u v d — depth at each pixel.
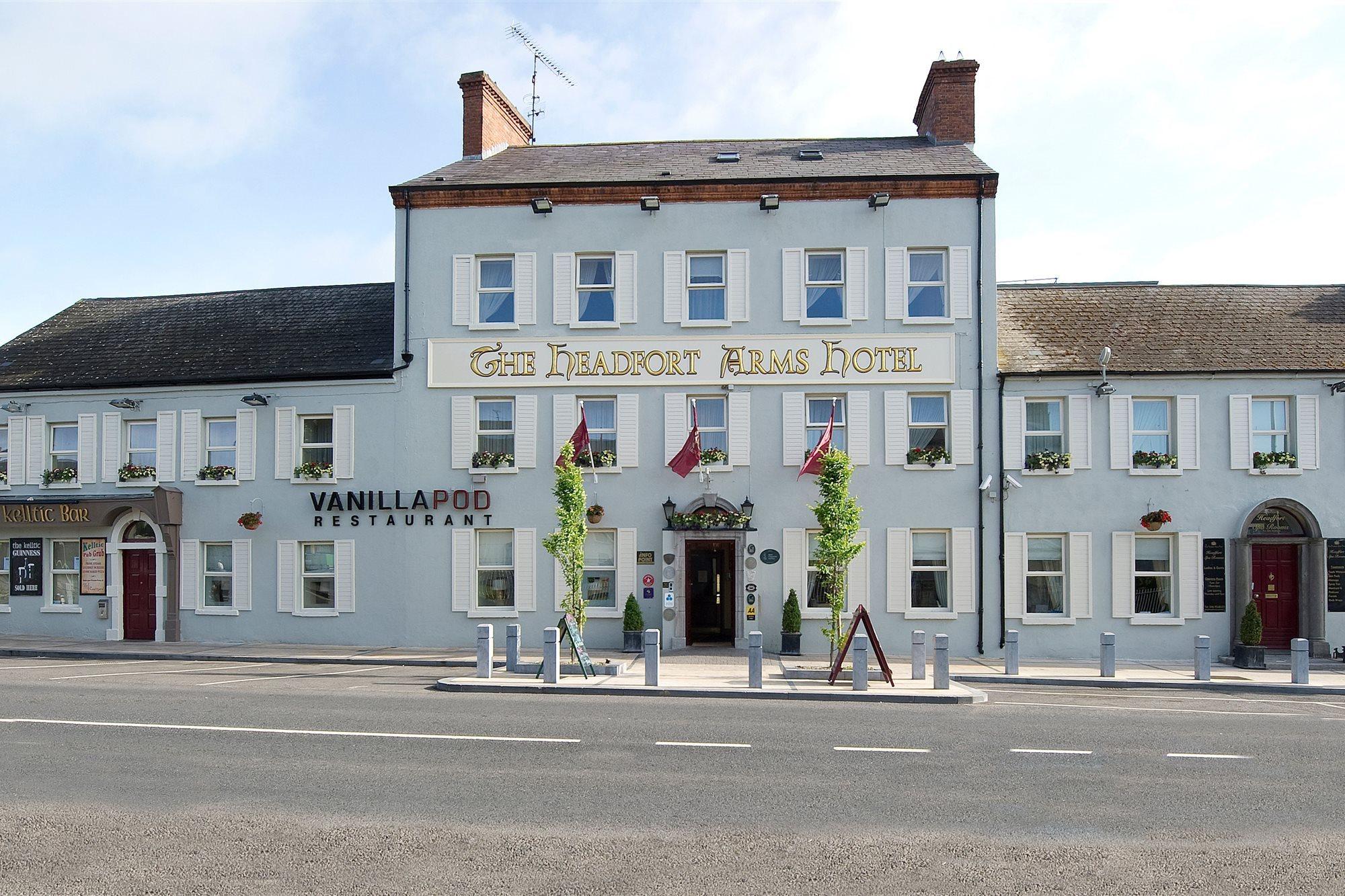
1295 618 20.00
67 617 22.41
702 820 7.77
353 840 7.20
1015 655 16.98
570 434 20.94
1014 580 20.16
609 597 20.75
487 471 20.91
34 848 6.99
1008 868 6.77
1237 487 20.05
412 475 21.19
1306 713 13.47
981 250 20.58
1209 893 6.34
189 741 10.51
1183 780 9.26
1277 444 20.22
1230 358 20.42
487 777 9.04
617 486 20.72
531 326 21.16
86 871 6.54
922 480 20.41
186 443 22.09
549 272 21.23
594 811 7.98
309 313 24.17
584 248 21.17
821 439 19.67
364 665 18.70
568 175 21.81
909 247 20.78
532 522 20.89
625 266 21.08
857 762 9.83
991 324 20.50
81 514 22.00
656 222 21.09
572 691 14.76
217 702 13.15
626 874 6.54
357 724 11.56
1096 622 20.06
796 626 19.75
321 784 8.74
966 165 21.30
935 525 20.33
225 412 22.00
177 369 22.47
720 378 20.73
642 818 7.80
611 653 19.84
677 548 20.36
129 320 25.02
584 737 10.96
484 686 14.87
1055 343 21.31
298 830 7.43
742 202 20.98
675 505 20.56
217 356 22.81
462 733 11.05
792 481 20.48
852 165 21.70
